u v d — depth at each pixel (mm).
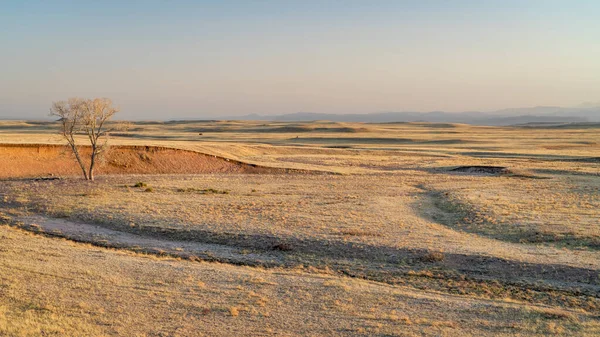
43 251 25766
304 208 40844
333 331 16312
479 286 22234
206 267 24219
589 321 17844
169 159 71812
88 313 17297
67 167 63031
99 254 26031
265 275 23047
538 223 34000
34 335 14844
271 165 76875
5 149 60812
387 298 19875
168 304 18547
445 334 16172
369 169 80875
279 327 16594
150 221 34188
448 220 37562
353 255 26938
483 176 71875
